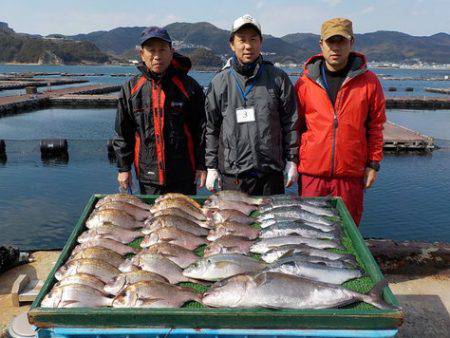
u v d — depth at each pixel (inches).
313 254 109.0
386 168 604.7
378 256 178.5
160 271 100.7
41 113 1231.5
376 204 449.1
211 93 155.0
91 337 81.0
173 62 159.3
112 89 1971.0
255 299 86.3
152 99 158.2
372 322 79.2
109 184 523.2
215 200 139.3
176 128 161.9
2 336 134.5
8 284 170.1
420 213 422.3
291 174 153.5
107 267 100.7
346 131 151.2
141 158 166.1
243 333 79.9
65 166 599.5
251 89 148.3
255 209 140.1
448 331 141.6
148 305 86.5
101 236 118.0
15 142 681.6
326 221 129.4
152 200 145.5
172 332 80.0
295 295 86.6
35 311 79.8
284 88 150.8
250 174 153.1
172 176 165.3
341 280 97.7
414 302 156.7
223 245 112.6
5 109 1149.7
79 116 1178.0
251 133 148.8
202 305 88.8
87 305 87.7
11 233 368.5
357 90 150.2
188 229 122.7
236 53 146.9
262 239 117.0
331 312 79.3
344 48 145.9
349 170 154.4
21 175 554.3
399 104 1446.9
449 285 166.7
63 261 106.5
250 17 141.3
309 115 157.3
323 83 153.5
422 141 708.0
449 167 611.2
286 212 132.0
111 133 944.9
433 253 180.4
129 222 127.3
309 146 157.2
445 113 1327.5
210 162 159.0
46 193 483.8
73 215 414.6
